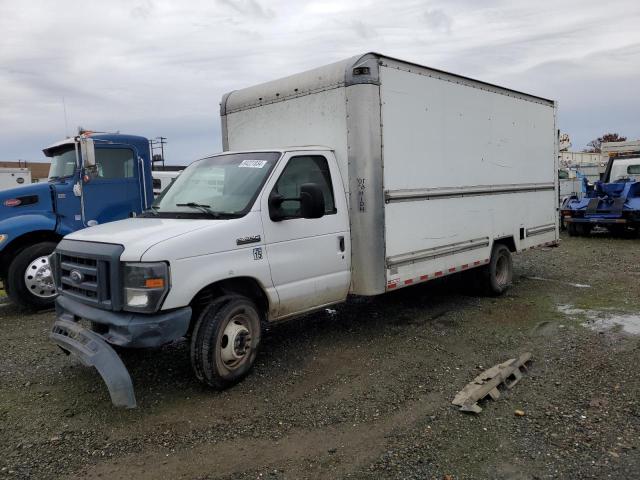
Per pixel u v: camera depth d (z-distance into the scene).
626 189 15.05
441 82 6.50
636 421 3.89
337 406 4.30
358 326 6.52
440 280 8.77
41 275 7.74
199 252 4.36
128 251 4.18
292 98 6.08
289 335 6.18
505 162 7.89
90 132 8.93
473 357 5.37
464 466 3.39
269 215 4.94
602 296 7.88
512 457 3.48
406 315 7.02
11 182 20.75
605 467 3.32
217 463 3.50
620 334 5.95
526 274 9.85
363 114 5.43
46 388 4.79
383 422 4.02
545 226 9.13
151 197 9.55
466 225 7.06
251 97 6.57
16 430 3.99
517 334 6.11
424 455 3.53
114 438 3.85
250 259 4.74
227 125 6.94
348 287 5.71
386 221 5.70
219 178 5.35
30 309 7.88
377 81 5.51
